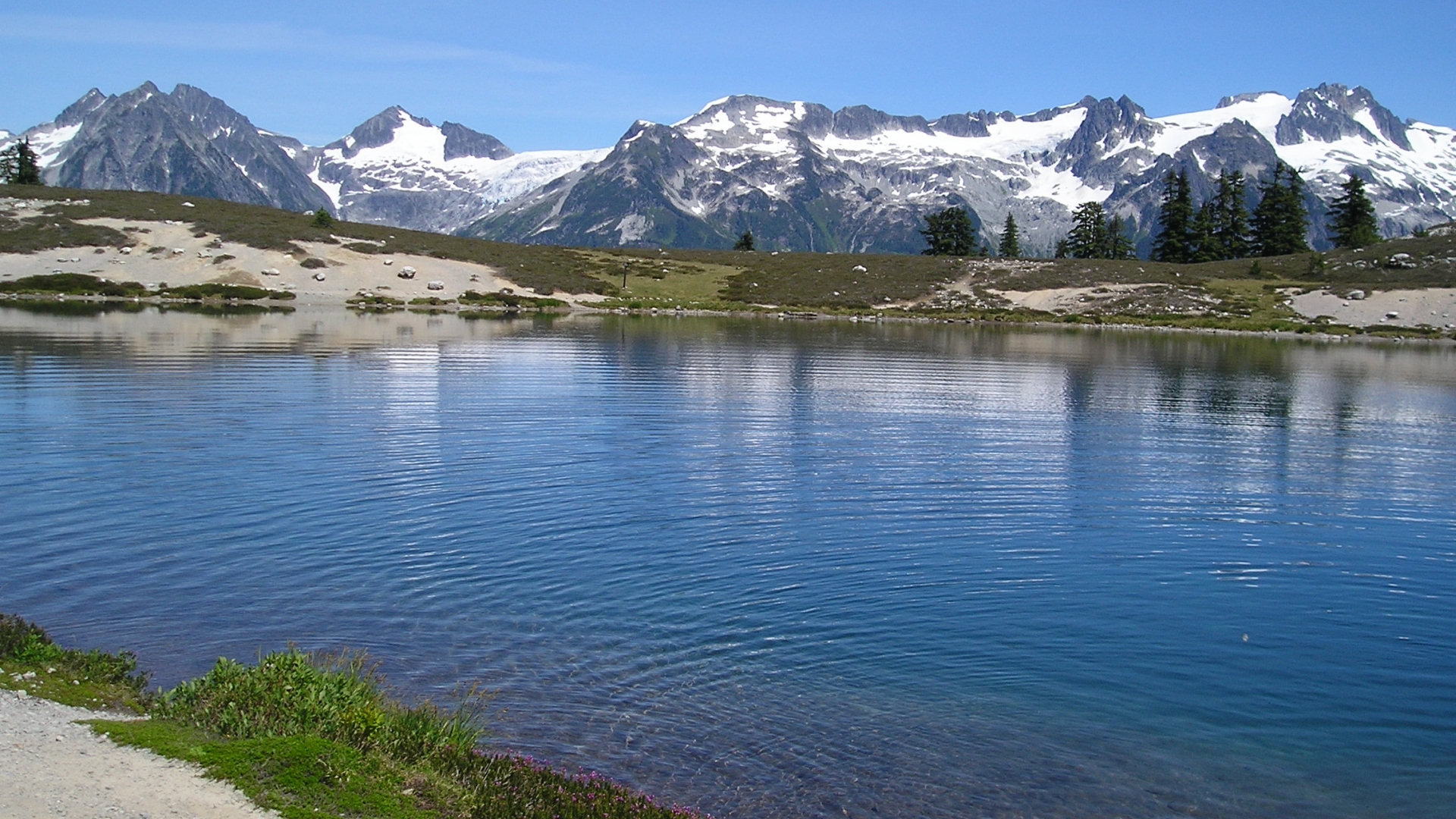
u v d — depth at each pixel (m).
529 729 13.59
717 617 18.05
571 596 18.72
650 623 17.58
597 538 22.31
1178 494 28.56
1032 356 70.62
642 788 12.28
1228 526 25.39
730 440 33.81
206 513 22.98
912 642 17.27
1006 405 44.59
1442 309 118.94
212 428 32.53
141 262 109.50
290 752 10.20
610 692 14.88
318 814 9.26
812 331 89.00
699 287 136.12
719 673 15.69
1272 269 153.00
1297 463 33.59
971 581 20.48
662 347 66.81
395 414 36.34
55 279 98.25
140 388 40.22
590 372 50.97
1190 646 17.58
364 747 10.93
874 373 55.34
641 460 30.12
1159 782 13.05
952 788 12.69
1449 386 58.31
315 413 35.91
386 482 26.34
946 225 189.62
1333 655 17.34
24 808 8.66
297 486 25.62
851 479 28.73
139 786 9.34
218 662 12.63
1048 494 27.92
